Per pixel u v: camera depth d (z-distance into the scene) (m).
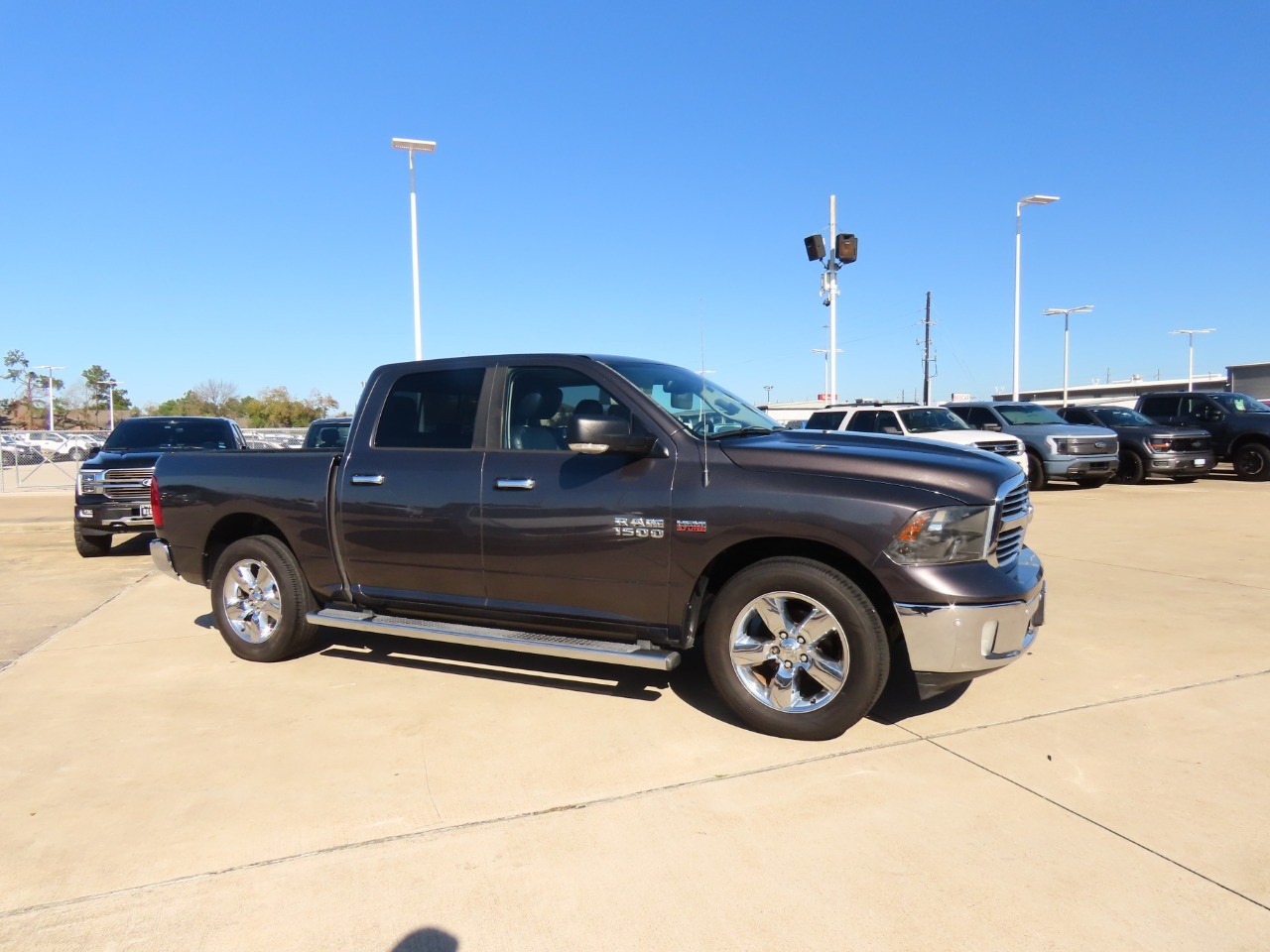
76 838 3.25
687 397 4.79
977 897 2.77
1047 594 6.98
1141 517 11.83
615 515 4.30
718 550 4.09
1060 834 3.15
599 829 3.25
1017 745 3.96
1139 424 17.81
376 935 2.64
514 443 4.74
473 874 2.96
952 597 3.71
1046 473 15.86
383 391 5.27
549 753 3.97
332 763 3.91
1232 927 2.60
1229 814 3.29
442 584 4.90
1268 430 17.52
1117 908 2.70
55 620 6.92
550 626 4.64
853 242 17.06
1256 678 4.83
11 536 13.04
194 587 8.36
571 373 4.71
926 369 52.84
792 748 3.97
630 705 4.58
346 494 5.13
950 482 3.86
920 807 3.37
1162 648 5.45
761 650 4.09
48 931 2.68
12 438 28.30
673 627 4.27
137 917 2.75
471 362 5.02
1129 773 3.65
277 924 2.70
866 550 3.80
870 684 3.86
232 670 5.39
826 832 3.20
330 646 5.97
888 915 2.69
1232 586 7.24
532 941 2.60
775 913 2.71
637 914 2.72
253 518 5.67
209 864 3.06
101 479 10.08
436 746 4.08
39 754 4.06
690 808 3.40
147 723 4.46
